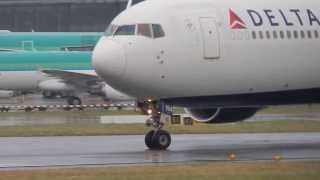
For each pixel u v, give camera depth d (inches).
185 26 3764.8
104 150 3750.0
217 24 3823.8
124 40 3698.3
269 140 4340.6
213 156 3422.7
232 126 5413.4
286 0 4092.0
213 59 3799.2
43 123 6023.6
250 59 3880.4
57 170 2802.7
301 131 5032.0
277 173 2659.9
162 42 3715.6
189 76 3764.8
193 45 3759.8
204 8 3843.5
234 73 3848.4
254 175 2618.1
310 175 2588.6
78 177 2596.0
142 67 3690.9
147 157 3383.4
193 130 5098.4
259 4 3998.5
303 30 4028.1
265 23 3946.9
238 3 3941.9
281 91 4005.9
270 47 3929.6
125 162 3166.8
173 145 4035.4
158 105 3855.8
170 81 3742.6
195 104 3873.0
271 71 3937.0
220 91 3853.3
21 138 4586.6
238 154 3513.8
